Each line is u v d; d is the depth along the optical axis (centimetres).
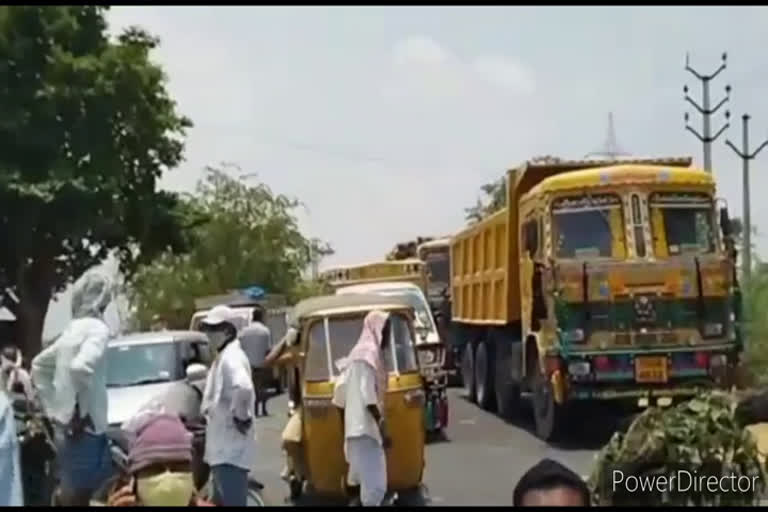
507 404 2244
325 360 1337
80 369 984
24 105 3406
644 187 1741
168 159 3709
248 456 1087
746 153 3306
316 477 1327
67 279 3622
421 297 2070
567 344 1702
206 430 1124
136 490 631
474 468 1625
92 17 3541
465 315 2550
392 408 1300
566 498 403
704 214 1755
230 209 6253
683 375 1705
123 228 3628
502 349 2233
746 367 1827
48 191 3356
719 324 1720
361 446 1216
